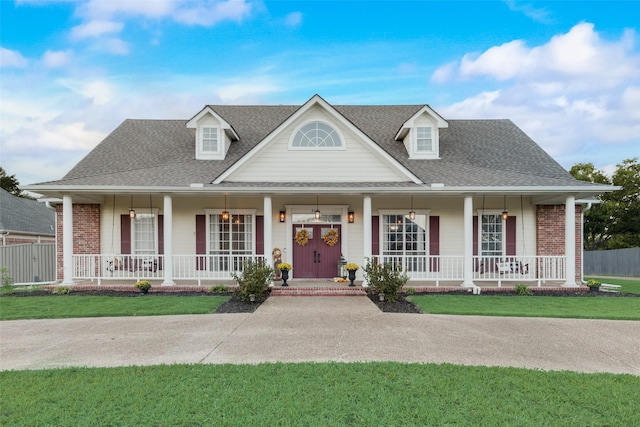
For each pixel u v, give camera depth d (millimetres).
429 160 14445
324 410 3904
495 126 17359
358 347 6258
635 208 33719
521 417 3766
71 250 12203
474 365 5375
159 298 10641
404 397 4219
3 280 13539
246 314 8828
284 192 12023
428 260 12938
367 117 17328
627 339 6809
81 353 5969
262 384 4574
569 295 11391
